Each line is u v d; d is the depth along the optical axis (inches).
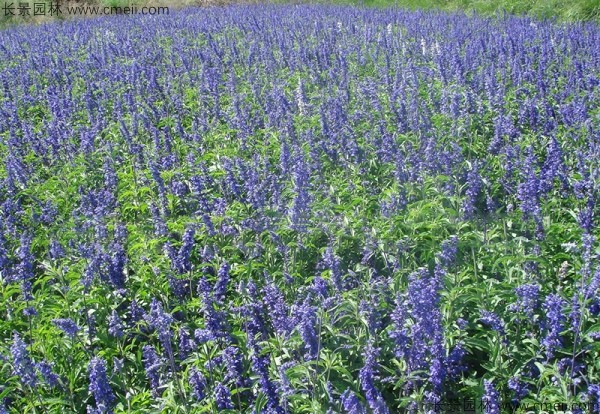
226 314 62.3
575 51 146.6
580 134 93.5
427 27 188.9
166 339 53.4
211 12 265.4
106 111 130.1
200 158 98.3
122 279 68.9
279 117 110.0
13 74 162.2
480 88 120.4
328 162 95.4
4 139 119.9
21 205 92.7
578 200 76.3
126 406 56.6
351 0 291.3
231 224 78.6
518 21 194.9
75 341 62.0
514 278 64.5
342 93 118.3
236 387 54.5
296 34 189.0
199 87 133.2
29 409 57.2
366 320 57.9
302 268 73.8
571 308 55.1
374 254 72.6
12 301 72.6
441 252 64.6
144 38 206.8
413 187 82.4
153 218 81.6
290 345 57.1
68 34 237.3
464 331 58.0
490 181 87.0
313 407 50.8
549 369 51.8
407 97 112.7
